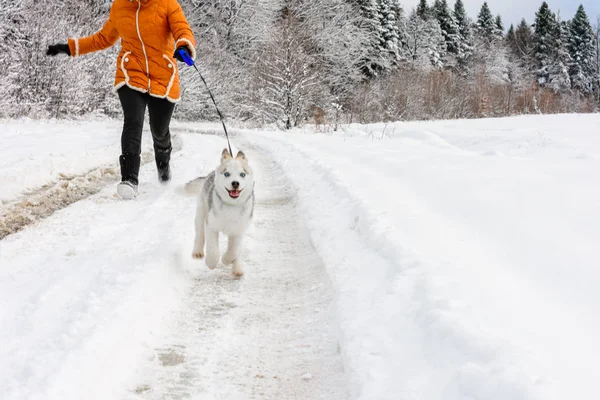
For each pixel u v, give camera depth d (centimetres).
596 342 245
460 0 6619
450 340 254
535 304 291
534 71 6794
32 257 437
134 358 288
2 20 1730
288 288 400
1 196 606
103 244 464
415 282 336
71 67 1944
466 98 3188
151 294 357
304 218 583
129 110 639
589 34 6912
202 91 2630
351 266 402
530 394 195
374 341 282
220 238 548
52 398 233
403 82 2938
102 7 2444
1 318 320
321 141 1411
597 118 2189
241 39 3159
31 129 1360
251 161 1064
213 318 349
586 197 543
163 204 615
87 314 312
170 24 627
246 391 265
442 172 741
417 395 225
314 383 271
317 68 3012
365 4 4050
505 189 598
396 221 483
